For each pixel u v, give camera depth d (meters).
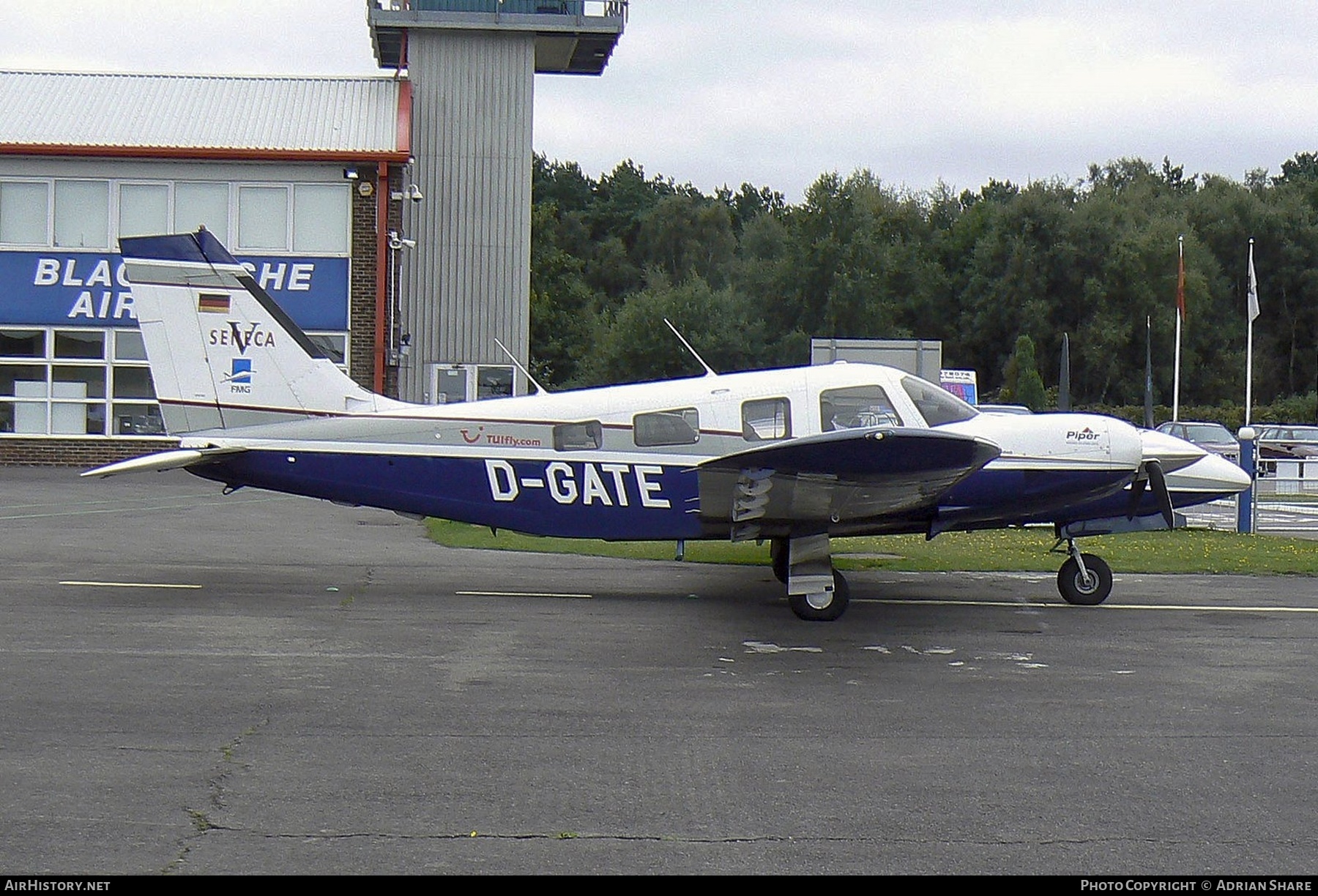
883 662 8.28
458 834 4.77
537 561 13.61
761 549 14.58
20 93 27.47
